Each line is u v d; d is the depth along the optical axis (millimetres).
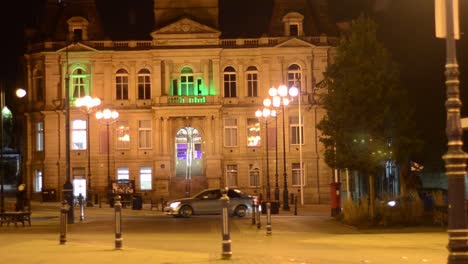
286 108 82938
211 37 83125
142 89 84188
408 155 43156
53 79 83812
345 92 41406
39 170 84812
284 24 85500
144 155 83750
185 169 83125
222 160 83188
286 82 83562
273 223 41781
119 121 84062
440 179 70125
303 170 83062
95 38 85125
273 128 83375
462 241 13602
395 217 38156
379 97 41062
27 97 85312
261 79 83750
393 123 42344
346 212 40188
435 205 39281
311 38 83562
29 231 36812
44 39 84938
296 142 83312
